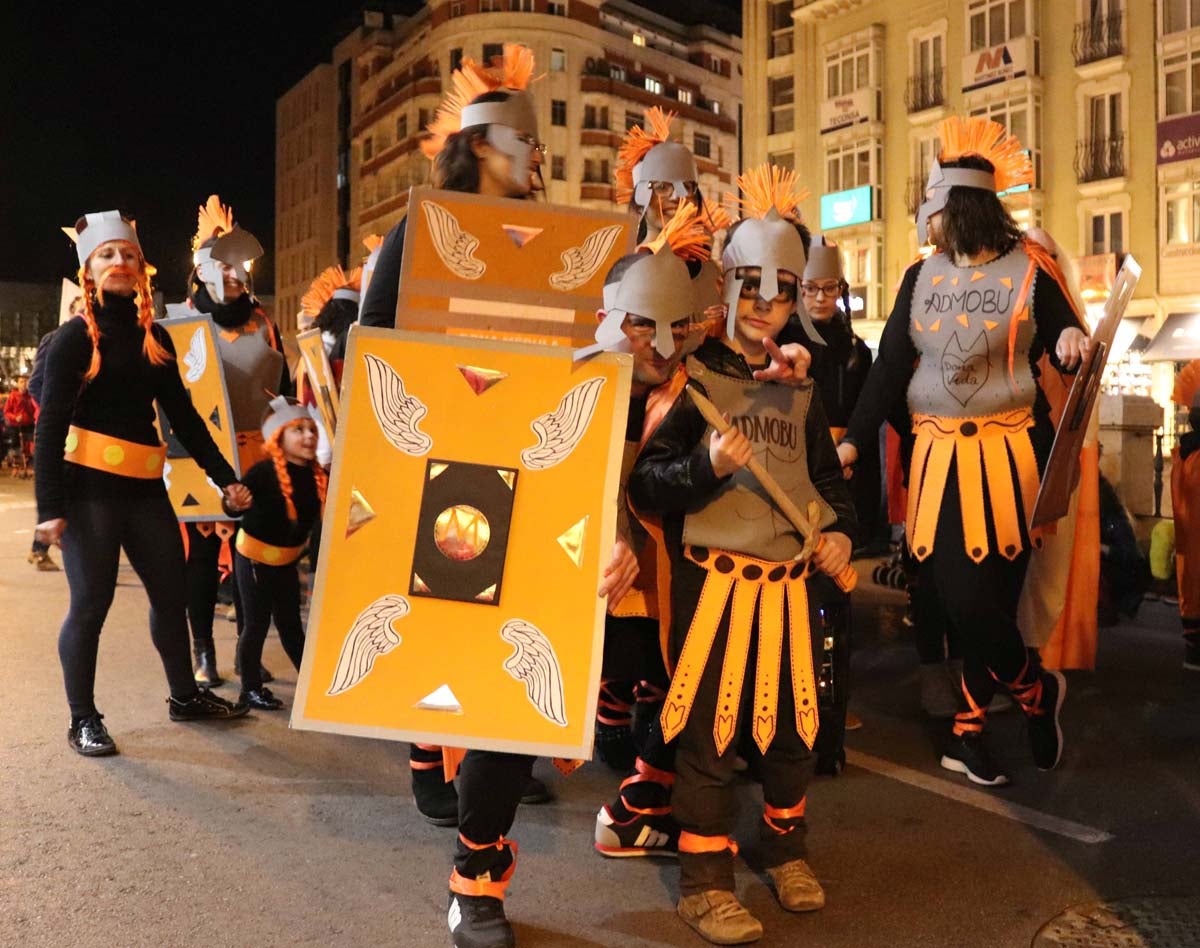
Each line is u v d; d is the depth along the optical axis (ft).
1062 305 13.80
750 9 113.80
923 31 99.45
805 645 10.30
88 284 15.12
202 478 18.58
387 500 9.04
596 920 10.12
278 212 245.24
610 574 9.16
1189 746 15.56
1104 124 88.94
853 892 10.75
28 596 27.14
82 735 14.90
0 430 82.23
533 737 9.03
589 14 176.76
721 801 10.02
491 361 9.18
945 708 17.01
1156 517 28.99
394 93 192.95
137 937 9.65
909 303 14.39
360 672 8.93
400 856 11.55
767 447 10.05
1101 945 9.65
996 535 13.64
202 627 18.94
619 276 9.59
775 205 11.69
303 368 20.40
